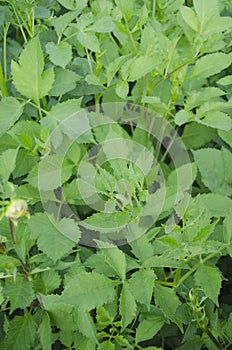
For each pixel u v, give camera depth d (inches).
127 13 49.1
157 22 52.1
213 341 45.4
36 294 42.8
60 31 47.3
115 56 51.7
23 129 44.9
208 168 50.2
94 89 49.8
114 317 44.1
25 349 43.1
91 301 41.3
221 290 50.9
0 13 51.6
